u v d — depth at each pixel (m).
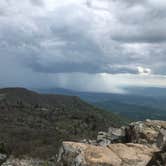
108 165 13.70
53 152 92.81
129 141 26.02
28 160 84.50
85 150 14.73
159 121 26.33
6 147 107.75
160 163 13.98
